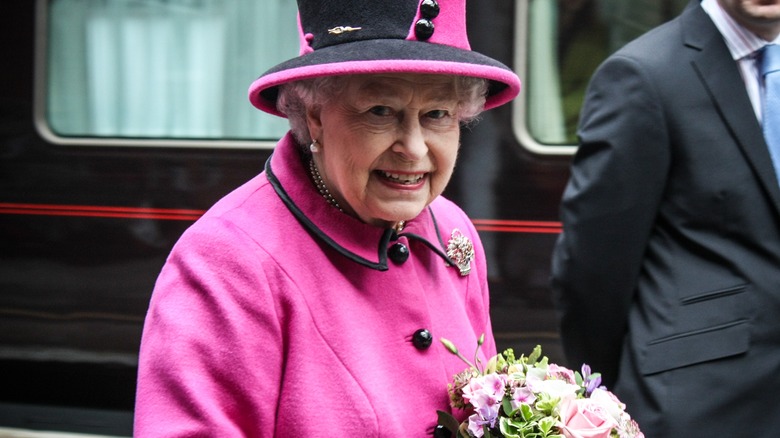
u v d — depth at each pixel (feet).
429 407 9.85
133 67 28.04
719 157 14.88
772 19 14.80
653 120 15.10
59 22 28.27
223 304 9.13
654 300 15.24
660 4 25.22
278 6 27.37
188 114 27.86
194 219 27.78
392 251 10.12
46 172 28.40
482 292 11.65
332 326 9.44
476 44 26.03
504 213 26.16
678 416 14.60
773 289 14.55
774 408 14.56
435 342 10.15
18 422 28.17
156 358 9.10
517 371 9.86
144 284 28.04
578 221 15.60
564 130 25.84
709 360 14.62
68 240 28.37
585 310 15.71
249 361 9.07
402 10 9.49
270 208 9.76
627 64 15.38
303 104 9.85
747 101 14.99
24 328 28.71
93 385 28.58
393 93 9.17
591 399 9.64
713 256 14.88
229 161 27.68
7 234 28.68
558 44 25.70
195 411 8.87
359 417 9.20
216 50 27.71
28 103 28.40
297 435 9.14
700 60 15.20
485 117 26.12
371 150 9.32
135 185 28.04
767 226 14.71
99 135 28.25
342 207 10.04
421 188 9.72
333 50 9.31
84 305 28.40
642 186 15.17
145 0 27.96
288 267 9.43
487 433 9.40
